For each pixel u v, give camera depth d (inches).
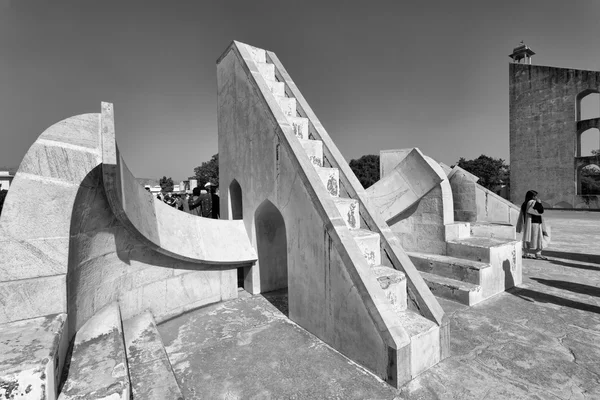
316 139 201.0
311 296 140.3
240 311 170.7
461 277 192.7
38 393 63.9
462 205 360.5
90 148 103.7
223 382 106.6
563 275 234.7
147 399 83.7
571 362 115.8
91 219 116.8
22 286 90.0
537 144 1021.2
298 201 144.6
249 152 187.9
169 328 150.2
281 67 236.4
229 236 191.3
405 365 102.5
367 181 1918.1
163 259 158.9
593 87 904.9
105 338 101.0
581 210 909.8
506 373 109.3
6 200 90.0
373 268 143.4
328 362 117.4
